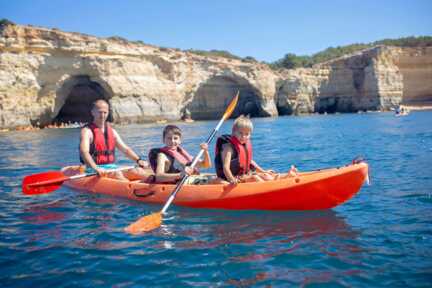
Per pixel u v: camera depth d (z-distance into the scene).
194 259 3.25
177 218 4.41
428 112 39.19
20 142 15.46
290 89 43.53
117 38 32.09
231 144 4.71
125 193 5.41
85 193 5.82
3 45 25.70
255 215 4.43
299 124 24.83
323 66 45.91
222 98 39.94
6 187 6.48
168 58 34.31
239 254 3.32
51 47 27.36
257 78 39.31
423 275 2.82
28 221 4.46
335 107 46.94
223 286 2.77
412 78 48.38
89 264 3.20
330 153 9.87
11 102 25.45
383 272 2.89
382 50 45.91
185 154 5.37
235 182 4.63
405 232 3.70
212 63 37.69
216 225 4.13
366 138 13.65
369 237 3.61
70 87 29.56
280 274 2.93
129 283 2.85
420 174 6.48
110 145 6.11
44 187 5.52
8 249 3.56
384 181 6.04
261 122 29.48
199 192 4.80
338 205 4.75
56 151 11.92
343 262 3.09
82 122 34.16
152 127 24.89
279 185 4.45
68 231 4.07
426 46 50.38
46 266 3.18
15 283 2.88
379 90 44.78
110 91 29.88
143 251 3.46
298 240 3.61
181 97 35.22
